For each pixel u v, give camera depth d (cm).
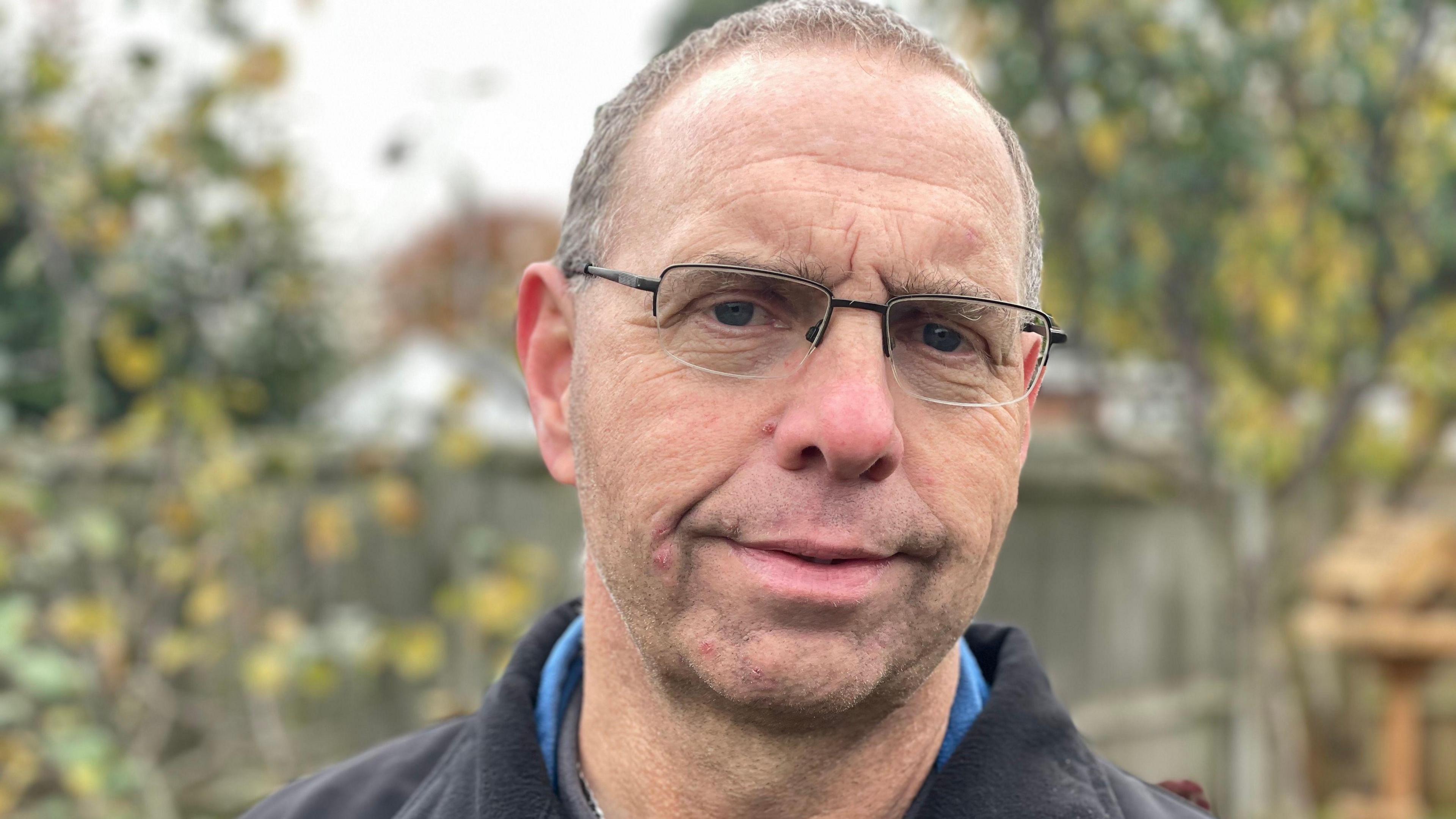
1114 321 468
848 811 123
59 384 389
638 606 116
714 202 114
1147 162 417
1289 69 431
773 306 113
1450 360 488
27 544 312
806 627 109
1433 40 420
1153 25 418
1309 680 592
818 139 113
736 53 121
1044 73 430
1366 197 412
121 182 328
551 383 140
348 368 468
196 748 367
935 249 113
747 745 119
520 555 355
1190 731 560
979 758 121
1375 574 497
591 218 128
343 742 391
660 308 115
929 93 119
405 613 400
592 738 134
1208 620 580
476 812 128
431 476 397
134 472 351
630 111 127
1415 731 528
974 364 117
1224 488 483
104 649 316
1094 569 530
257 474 371
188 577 343
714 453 111
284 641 323
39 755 305
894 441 108
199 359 357
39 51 321
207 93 323
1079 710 512
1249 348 475
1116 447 503
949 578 114
